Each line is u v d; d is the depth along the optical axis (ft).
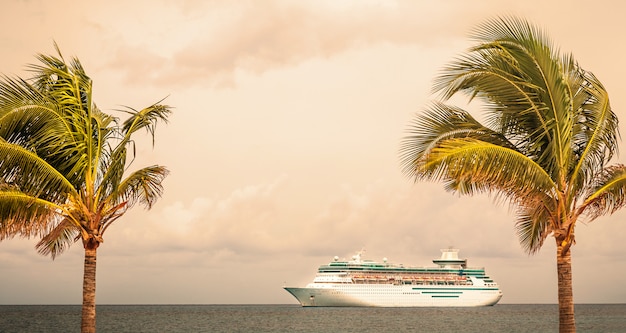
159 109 65.10
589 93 57.67
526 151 57.82
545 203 56.90
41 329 318.45
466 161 51.75
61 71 59.72
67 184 57.67
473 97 57.00
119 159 61.98
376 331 286.66
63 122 58.29
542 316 486.79
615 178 57.52
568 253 56.90
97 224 60.29
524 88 56.08
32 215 56.44
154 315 573.33
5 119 55.01
